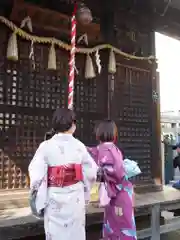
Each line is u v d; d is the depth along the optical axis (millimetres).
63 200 1924
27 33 3357
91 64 3867
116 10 4172
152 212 3420
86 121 3924
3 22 3219
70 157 1999
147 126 4531
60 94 3721
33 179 1888
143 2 4094
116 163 2408
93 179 2119
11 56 3221
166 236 4320
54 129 2123
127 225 2447
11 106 3346
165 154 7590
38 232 2686
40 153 1974
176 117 9219
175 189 4645
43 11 3457
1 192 3230
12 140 3354
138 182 4340
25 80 3465
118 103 4219
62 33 3695
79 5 3803
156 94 4656
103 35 4203
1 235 2469
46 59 3621
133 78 4426
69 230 1927
